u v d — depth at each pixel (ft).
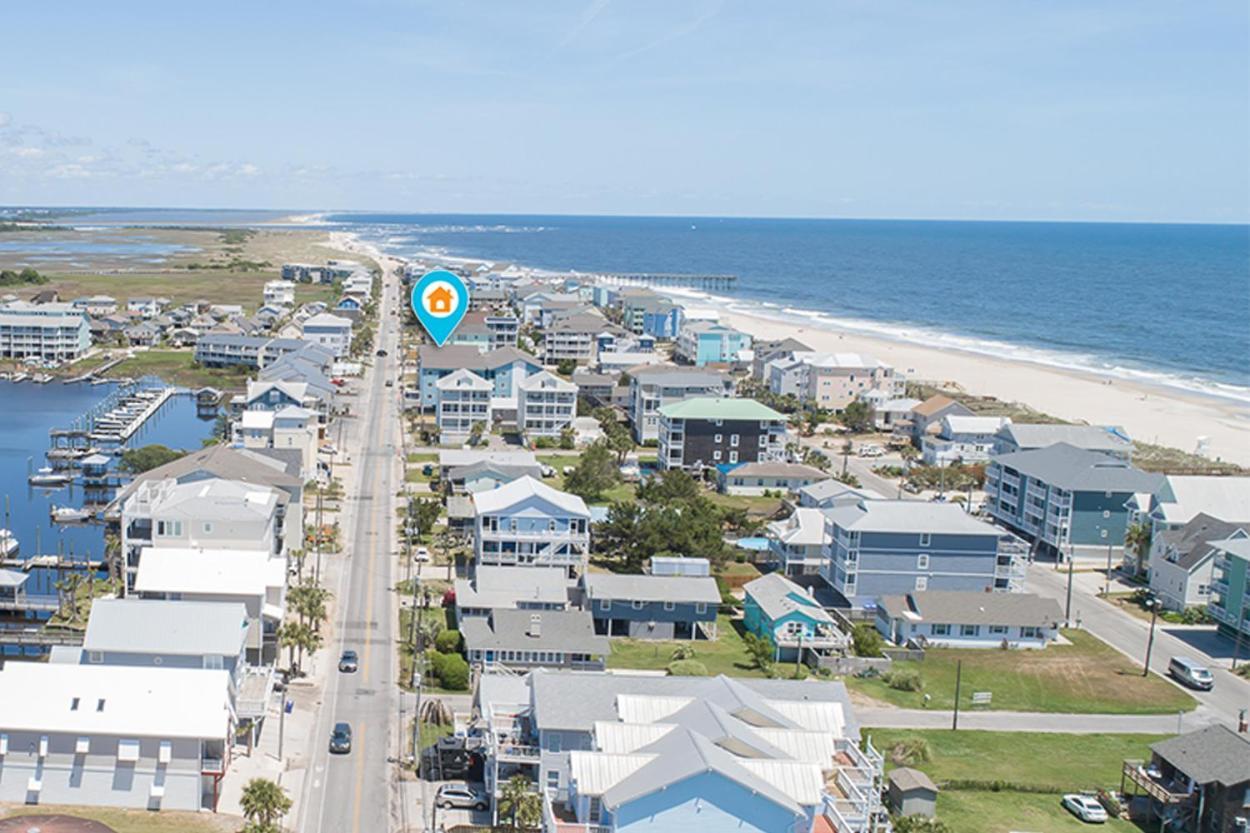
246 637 263.70
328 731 249.34
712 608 325.62
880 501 367.04
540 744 205.98
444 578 355.77
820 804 171.53
